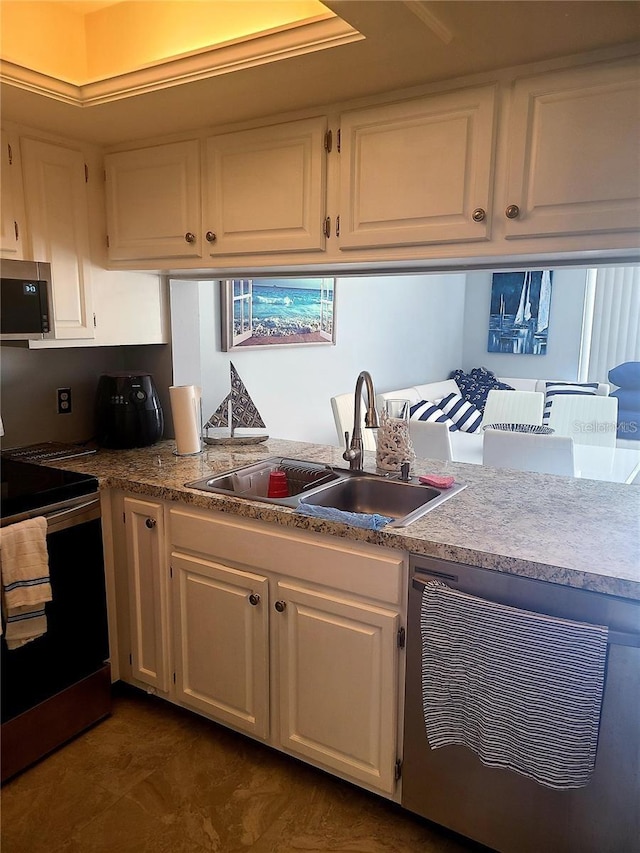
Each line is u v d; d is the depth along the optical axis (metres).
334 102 1.89
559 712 1.38
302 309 3.98
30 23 1.96
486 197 1.69
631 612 1.33
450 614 1.51
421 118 1.76
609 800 1.42
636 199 1.51
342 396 3.82
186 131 2.20
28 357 2.53
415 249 1.83
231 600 1.95
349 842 1.73
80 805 1.85
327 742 1.83
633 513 1.79
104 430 2.62
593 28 1.40
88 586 2.12
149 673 2.24
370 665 1.71
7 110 1.99
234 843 1.72
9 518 1.83
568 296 6.07
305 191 1.99
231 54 1.65
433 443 3.22
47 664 2.00
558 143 1.58
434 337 6.08
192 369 2.89
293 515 1.78
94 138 2.30
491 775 1.56
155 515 2.10
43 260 2.24
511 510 1.82
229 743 2.12
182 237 2.28
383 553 1.66
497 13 1.34
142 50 2.01
